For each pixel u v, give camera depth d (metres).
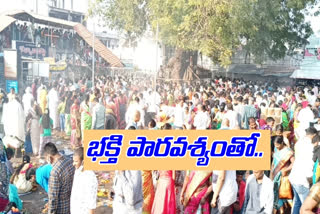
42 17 12.95
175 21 11.23
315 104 7.84
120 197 3.05
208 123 6.43
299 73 15.65
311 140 3.41
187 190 3.40
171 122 7.39
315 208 1.83
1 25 11.41
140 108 6.64
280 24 12.43
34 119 6.25
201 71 14.32
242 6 10.18
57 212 2.92
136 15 13.88
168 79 13.31
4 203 2.87
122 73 14.10
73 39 13.97
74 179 2.90
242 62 15.54
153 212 3.43
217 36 10.71
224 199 3.16
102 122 6.70
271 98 8.73
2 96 7.50
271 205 2.96
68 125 7.77
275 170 3.67
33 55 12.69
